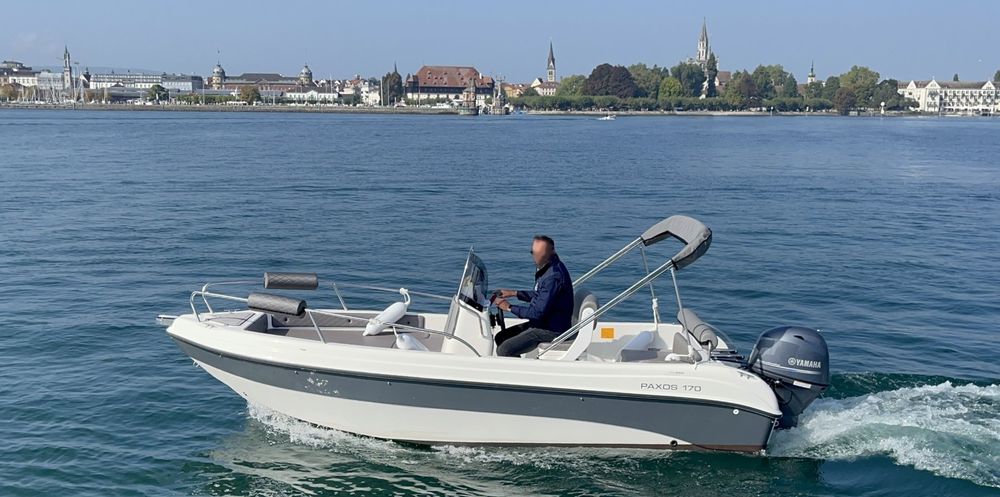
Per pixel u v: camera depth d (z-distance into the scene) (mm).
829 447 8570
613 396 8172
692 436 8312
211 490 8055
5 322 13398
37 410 9797
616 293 15867
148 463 8547
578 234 22438
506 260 18766
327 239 21281
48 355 11797
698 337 8656
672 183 36875
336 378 8508
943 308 14820
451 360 8289
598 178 39031
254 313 9672
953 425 8977
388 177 38562
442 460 8484
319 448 8781
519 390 8195
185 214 25641
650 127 124562
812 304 15070
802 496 7793
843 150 64562
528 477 8188
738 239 22078
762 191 33938
